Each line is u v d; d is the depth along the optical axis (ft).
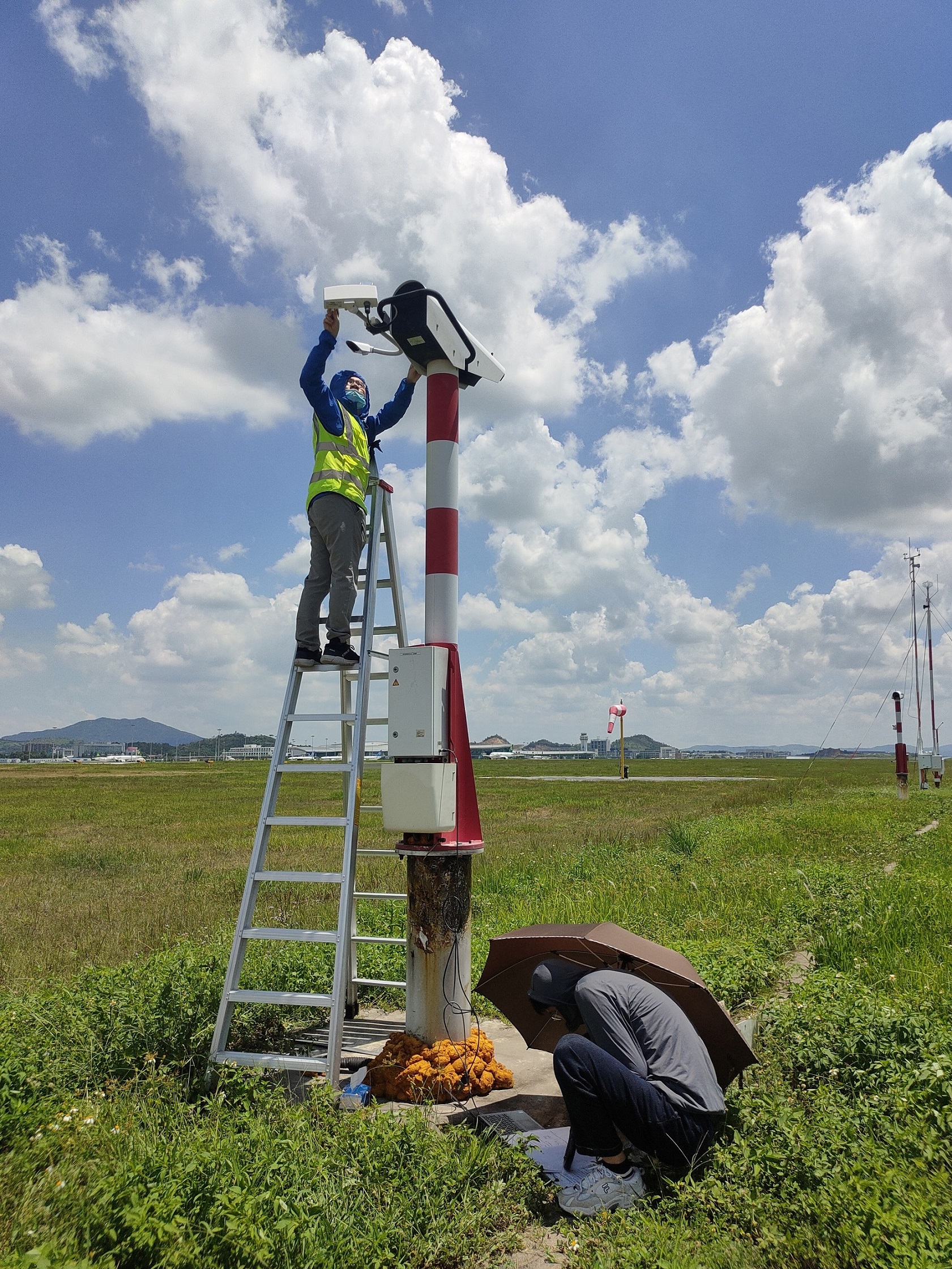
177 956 22.90
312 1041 19.70
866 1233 9.52
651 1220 11.18
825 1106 13.52
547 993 14.28
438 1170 12.21
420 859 17.97
